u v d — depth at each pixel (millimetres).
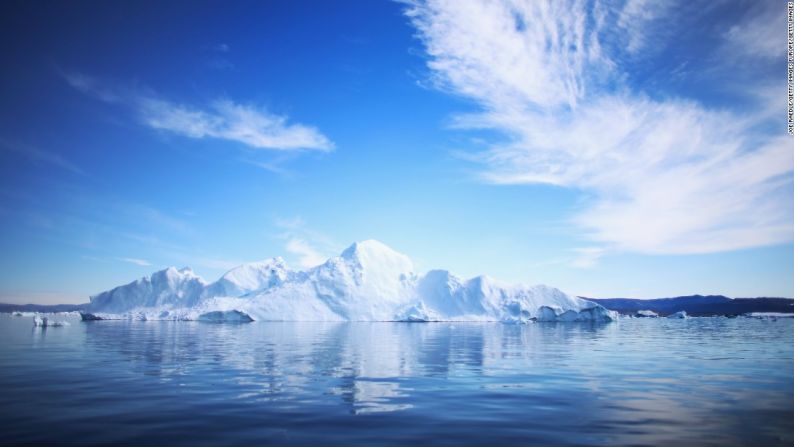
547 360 24141
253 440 9820
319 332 50969
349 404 13305
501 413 12258
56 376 18125
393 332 51656
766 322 92312
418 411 12477
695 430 10648
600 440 9891
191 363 22297
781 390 15492
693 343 36281
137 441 9742
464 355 26562
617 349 30766
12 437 9969
